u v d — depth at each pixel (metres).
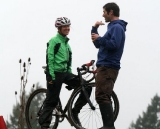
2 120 11.68
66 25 12.02
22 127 12.96
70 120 12.16
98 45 11.33
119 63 11.42
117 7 11.42
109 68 11.33
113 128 11.39
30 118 12.77
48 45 12.08
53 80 11.98
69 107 12.18
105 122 11.39
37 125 12.71
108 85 11.34
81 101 12.17
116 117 11.98
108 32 11.28
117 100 11.98
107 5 11.43
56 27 12.10
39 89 12.66
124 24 11.41
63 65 12.08
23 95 13.11
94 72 12.09
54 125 12.34
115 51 11.30
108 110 11.38
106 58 11.34
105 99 11.38
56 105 12.32
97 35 11.30
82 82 12.12
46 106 12.26
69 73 12.25
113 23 11.34
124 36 11.38
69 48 12.23
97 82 11.40
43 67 12.35
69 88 12.33
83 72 12.16
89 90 12.14
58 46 12.01
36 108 12.70
